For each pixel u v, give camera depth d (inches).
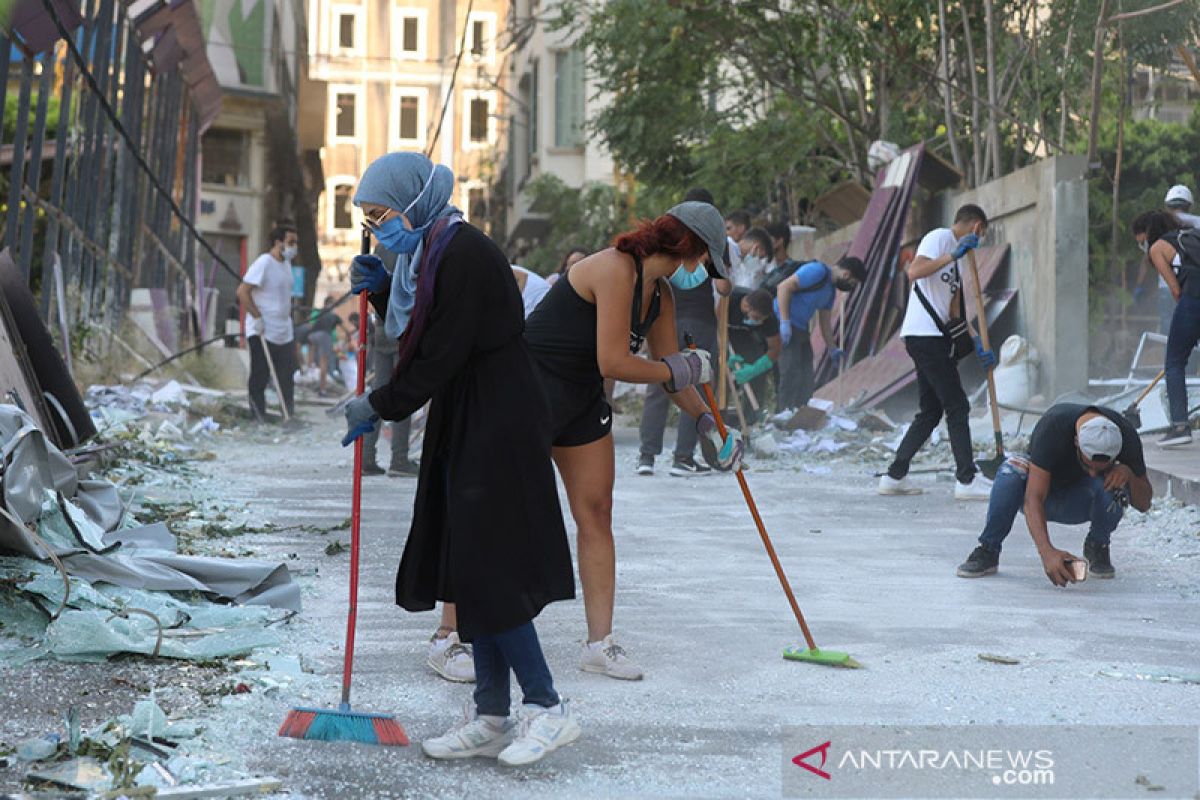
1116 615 532.1
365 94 7165.4
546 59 3668.8
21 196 1332.4
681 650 469.7
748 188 2107.5
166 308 2003.0
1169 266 947.3
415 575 367.9
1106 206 1604.3
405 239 362.0
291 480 979.9
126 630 439.2
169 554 525.3
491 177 5457.7
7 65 1168.8
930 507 850.8
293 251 1457.9
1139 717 388.5
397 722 363.3
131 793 305.0
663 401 1028.5
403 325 368.5
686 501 879.7
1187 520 727.7
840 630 502.3
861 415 1268.5
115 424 1050.7
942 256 860.0
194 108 2728.8
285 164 4761.3
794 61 1936.5
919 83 1889.8
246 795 315.3
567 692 415.5
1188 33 1368.1
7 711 367.2
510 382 360.5
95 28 1619.1
